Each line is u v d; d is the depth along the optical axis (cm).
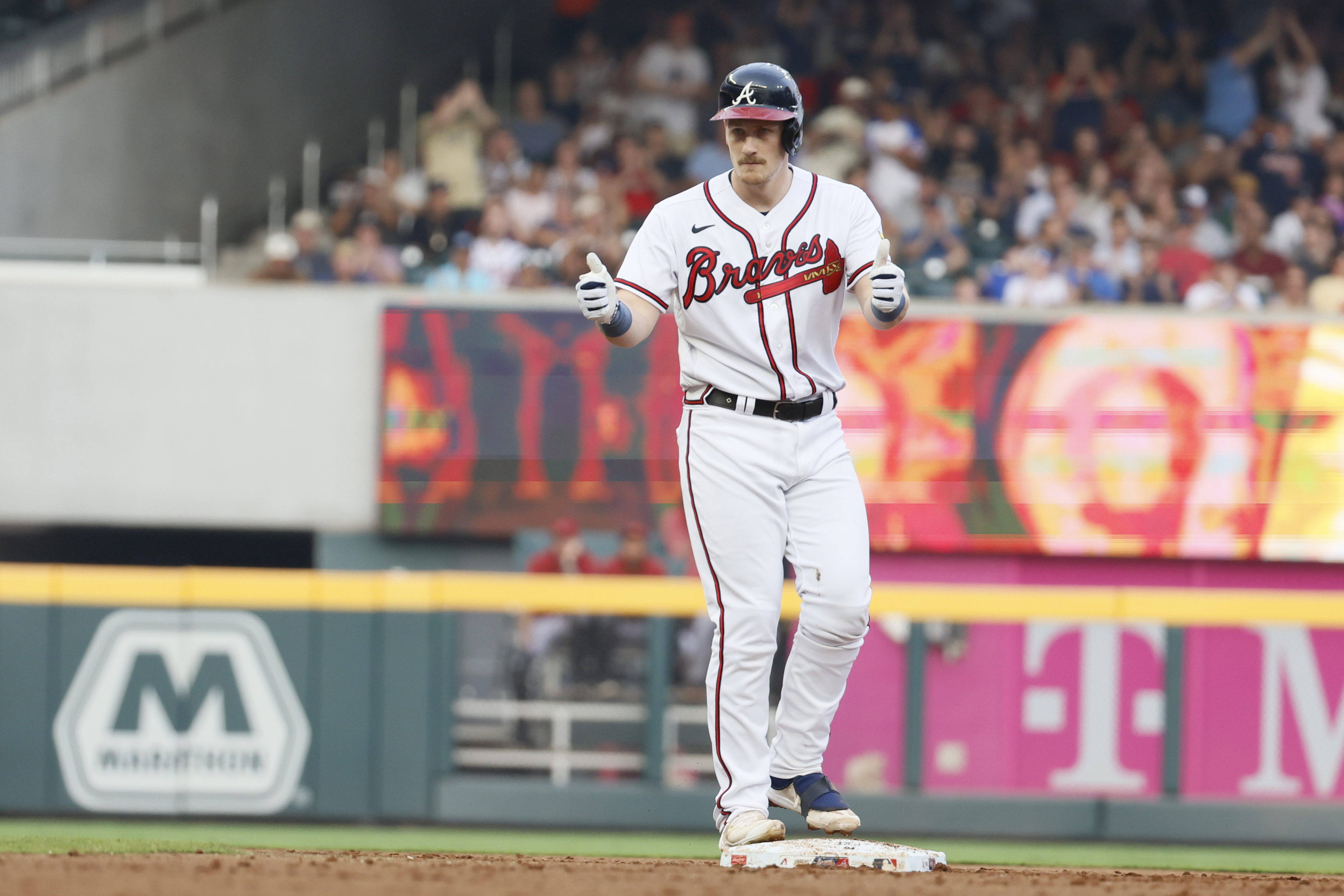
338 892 1130
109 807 3244
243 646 3272
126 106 4050
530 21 4578
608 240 4066
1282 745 3319
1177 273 4106
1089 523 3744
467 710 3294
